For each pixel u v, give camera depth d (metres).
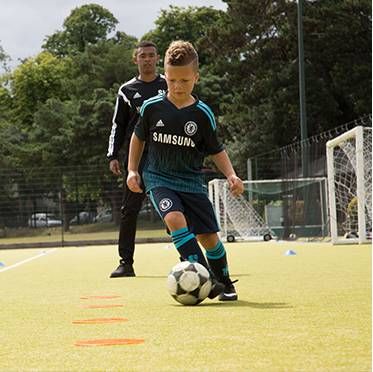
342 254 11.76
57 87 59.72
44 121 48.38
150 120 5.39
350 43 37.84
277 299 5.36
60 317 4.79
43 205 28.81
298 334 3.66
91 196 28.81
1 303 5.87
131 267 8.57
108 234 28.70
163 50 57.91
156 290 6.55
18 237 28.78
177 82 5.27
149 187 5.44
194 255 5.26
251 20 39.91
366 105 36.97
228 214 23.06
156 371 2.89
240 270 8.84
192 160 5.38
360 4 37.81
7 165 47.47
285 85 38.50
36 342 3.75
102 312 4.97
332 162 15.75
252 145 38.94
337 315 4.34
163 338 3.69
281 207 23.00
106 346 3.50
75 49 65.62
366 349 3.20
